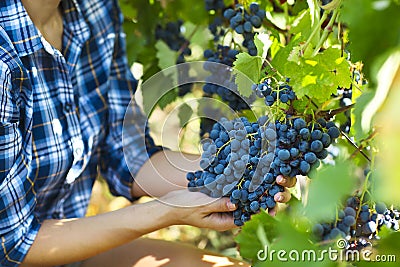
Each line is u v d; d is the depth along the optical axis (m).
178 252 2.43
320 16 2.10
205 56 2.46
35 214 2.37
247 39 2.29
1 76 1.92
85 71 2.55
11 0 2.08
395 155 1.15
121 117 2.66
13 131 1.98
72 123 2.33
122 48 2.74
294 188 2.11
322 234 1.70
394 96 1.18
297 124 1.76
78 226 2.15
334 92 1.85
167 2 2.96
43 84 2.23
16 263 2.13
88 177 2.63
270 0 2.46
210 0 2.60
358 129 1.41
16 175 2.06
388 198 1.18
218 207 1.91
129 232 2.10
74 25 2.41
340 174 1.41
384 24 1.30
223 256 2.42
